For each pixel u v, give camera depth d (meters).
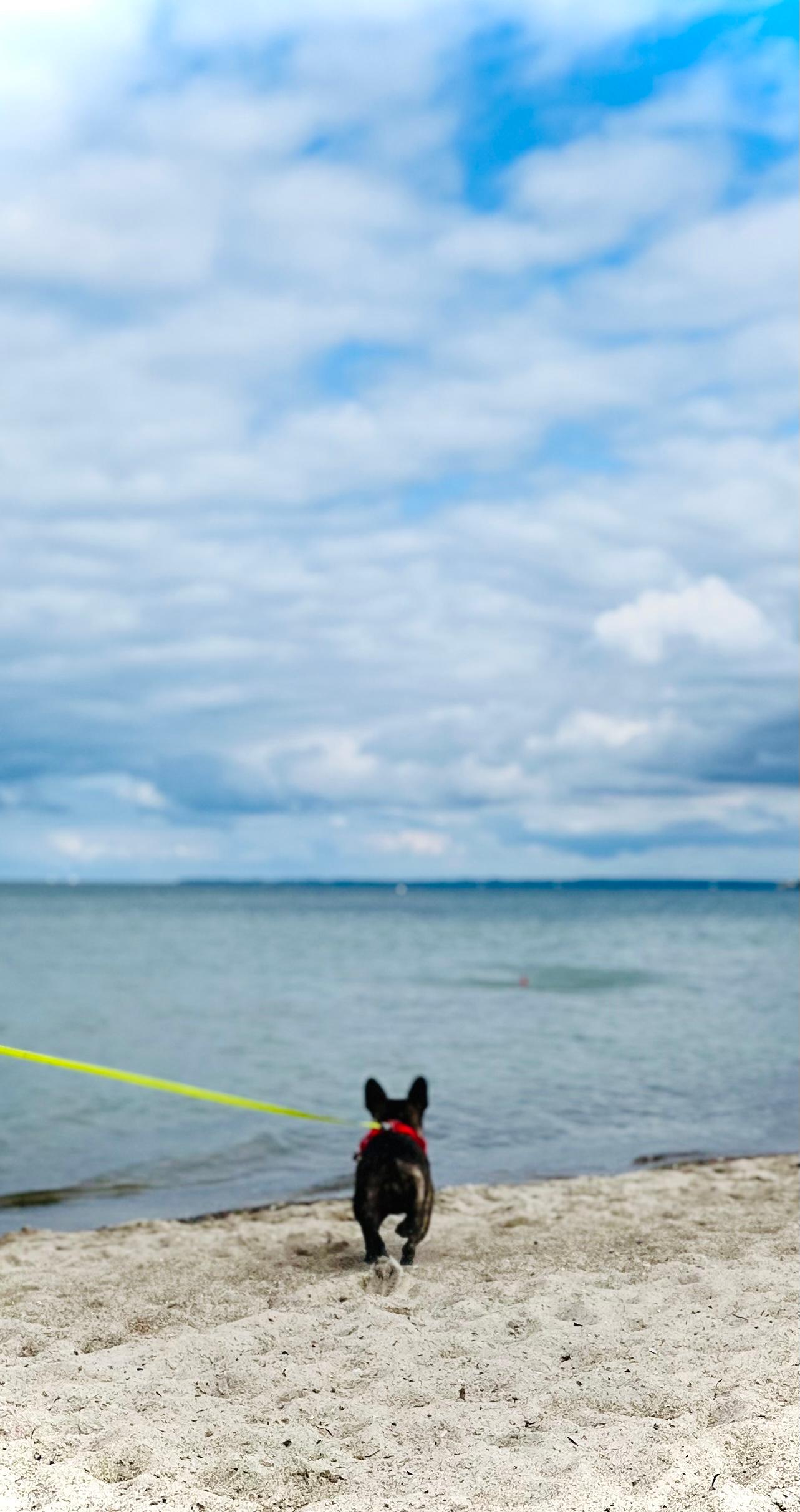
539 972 34.06
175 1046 18.77
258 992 27.98
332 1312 5.59
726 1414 3.93
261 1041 19.33
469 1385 4.50
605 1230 7.40
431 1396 4.40
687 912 104.44
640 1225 7.48
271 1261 6.87
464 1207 8.37
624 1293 5.70
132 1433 3.95
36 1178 10.41
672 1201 8.32
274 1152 11.43
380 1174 6.57
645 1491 3.30
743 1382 4.23
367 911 108.69
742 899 180.50
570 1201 8.45
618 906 131.75
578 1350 4.86
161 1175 10.48
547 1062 16.86
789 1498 3.21
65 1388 4.43
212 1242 7.47
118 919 85.50
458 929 66.69
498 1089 14.58
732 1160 10.12
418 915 96.31
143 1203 9.48
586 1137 11.84
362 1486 3.56
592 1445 3.72
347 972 34.31
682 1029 20.59
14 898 176.00
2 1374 4.67
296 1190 9.84
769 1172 9.46
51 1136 12.21
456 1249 7.01
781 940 53.97
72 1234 7.95
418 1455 3.80
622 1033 20.05
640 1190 8.81
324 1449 3.84
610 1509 3.22
